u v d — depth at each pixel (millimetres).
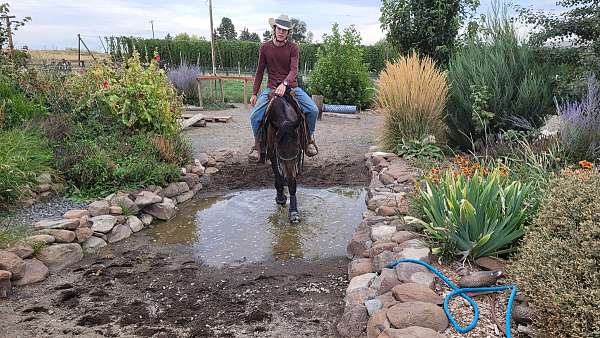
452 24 12664
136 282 5320
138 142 8812
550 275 3330
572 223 3561
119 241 6574
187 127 13531
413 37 13000
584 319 3004
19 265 5152
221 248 6332
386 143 9867
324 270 5590
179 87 18750
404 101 9500
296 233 6797
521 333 3512
